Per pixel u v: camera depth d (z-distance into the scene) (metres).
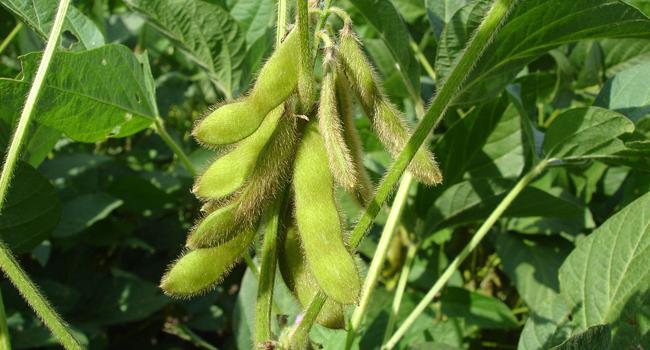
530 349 0.39
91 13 0.61
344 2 0.62
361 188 0.30
